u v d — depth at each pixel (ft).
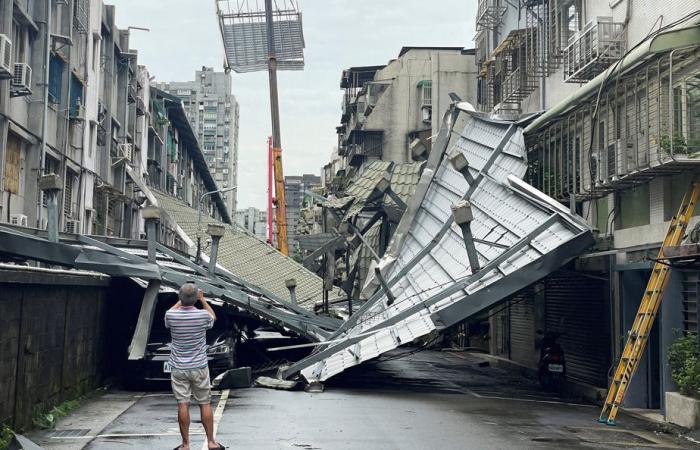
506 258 44.86
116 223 95.50
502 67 75.56
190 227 112.27
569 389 52.06
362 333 48.21
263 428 31.19
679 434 33.76
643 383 43.29
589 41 49.21
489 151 60.39
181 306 24.25
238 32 179.32
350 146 173.17
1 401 27.76
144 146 111.34
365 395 44.86
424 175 66.18
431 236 60.08
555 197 53.98
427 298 47.96
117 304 50.19
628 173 40.42
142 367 46.42
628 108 44.65
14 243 38.91
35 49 59.06
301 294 92.07
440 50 159.53
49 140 64.13
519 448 27.99
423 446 27.84
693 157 36.19
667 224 40.86
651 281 37.73
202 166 192.03
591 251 50.42
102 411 36.50
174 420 33.24
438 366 73.77
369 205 77.36
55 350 35.60
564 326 58.13
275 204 150.71
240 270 95.25
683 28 35.58
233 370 47.16
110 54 88.28
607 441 30.94
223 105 452.35
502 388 54.24
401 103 155.33
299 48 180.96
